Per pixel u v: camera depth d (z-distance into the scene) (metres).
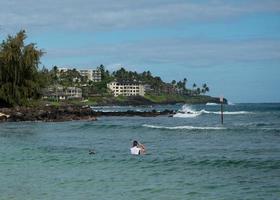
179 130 56.44
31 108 92.56
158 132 54.66
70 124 72.19
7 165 28.86
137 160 30.58
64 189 21.25
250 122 73.00
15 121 80.50
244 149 35.94
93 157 32.41
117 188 21.41
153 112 109.31
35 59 96.81
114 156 32.88
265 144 39.41
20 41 96.31
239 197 19.09
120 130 59.06
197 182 22.50
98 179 23.75
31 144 42.28
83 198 19.38
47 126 67.88
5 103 96.06
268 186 20.98
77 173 25.69
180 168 26.95
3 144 42.22
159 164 28.66
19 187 21.73
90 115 98.00
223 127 60.34
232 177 23.59
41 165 28.84
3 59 95.00
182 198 19.19
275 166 26.41
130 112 107.06
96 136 51.16
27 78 97.31
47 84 102.00
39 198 19.38
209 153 33.91
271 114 104.56
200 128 58.25
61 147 39.47
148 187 21.53
